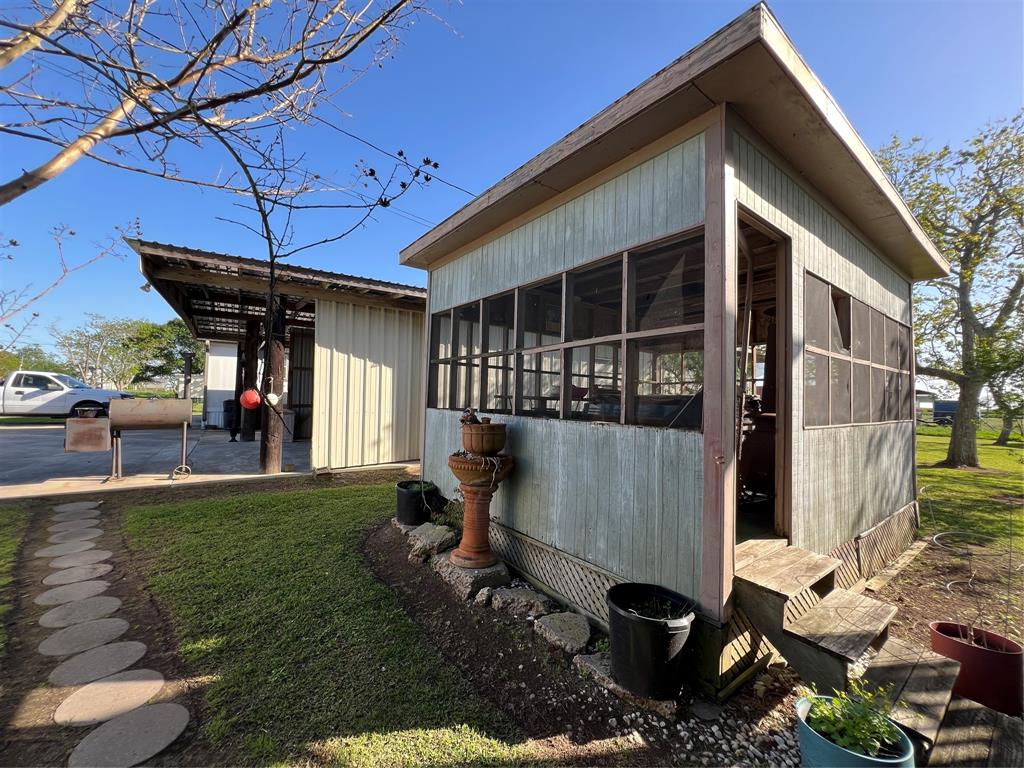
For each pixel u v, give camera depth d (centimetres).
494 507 383
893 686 190
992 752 165
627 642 202
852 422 367
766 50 187
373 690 208
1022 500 662
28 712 186
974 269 964
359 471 689
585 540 288
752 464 401
